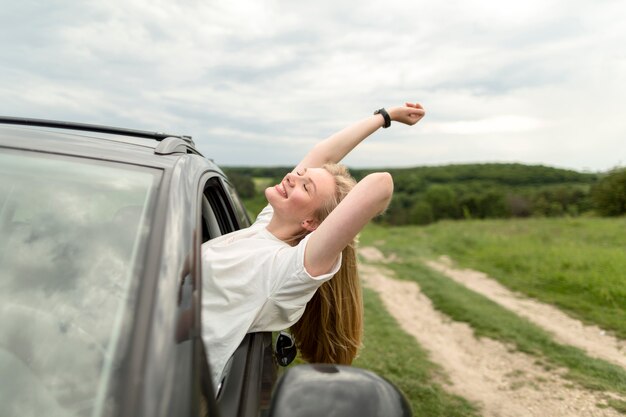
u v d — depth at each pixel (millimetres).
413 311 8984
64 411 948
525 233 20469
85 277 1148
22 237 1242
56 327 1072
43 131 1605
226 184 2631
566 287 10391
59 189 1351
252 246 1762
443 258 16172
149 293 1088
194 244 1255
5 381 1005
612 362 6195
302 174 1923
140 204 1314
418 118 2697
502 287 11094
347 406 1063
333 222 1614
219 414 1086
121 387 948
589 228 20797
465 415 4527
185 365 987
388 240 22375
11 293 1139
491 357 6328
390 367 5617
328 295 2047
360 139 2574
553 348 6598
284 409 1055
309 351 2178
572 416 4637
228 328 1628
